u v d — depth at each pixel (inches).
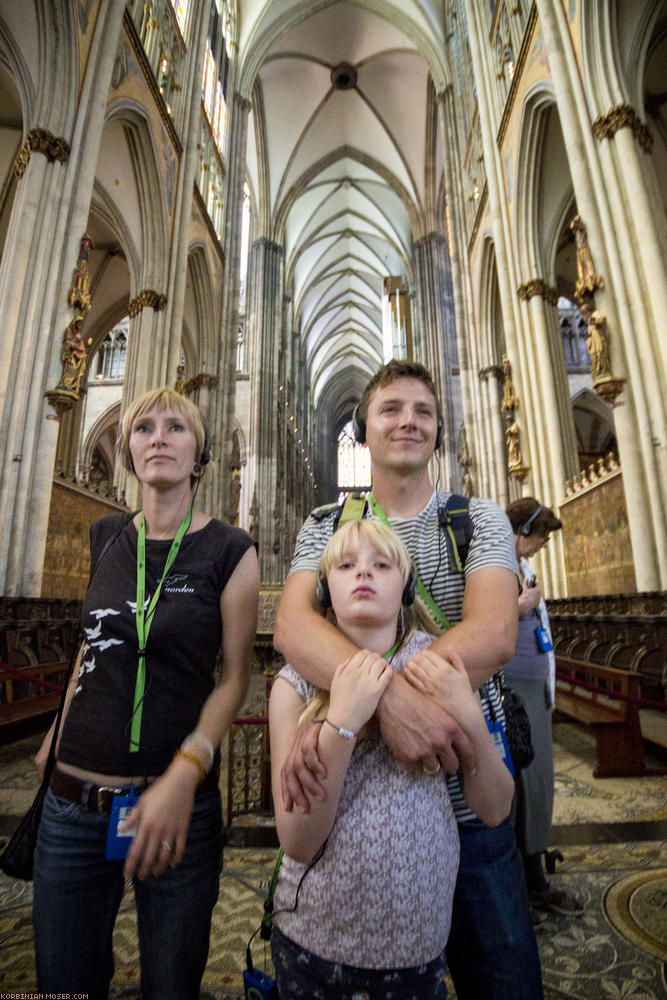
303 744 37.2
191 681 50.5
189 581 52.4
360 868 37.6
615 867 111.3
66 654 291.6
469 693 37.7
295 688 44.9
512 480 550.9
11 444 271.3
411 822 38.8
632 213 264.7
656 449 242.7
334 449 1950.1
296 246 1256.8
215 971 81.1
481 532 50.8
